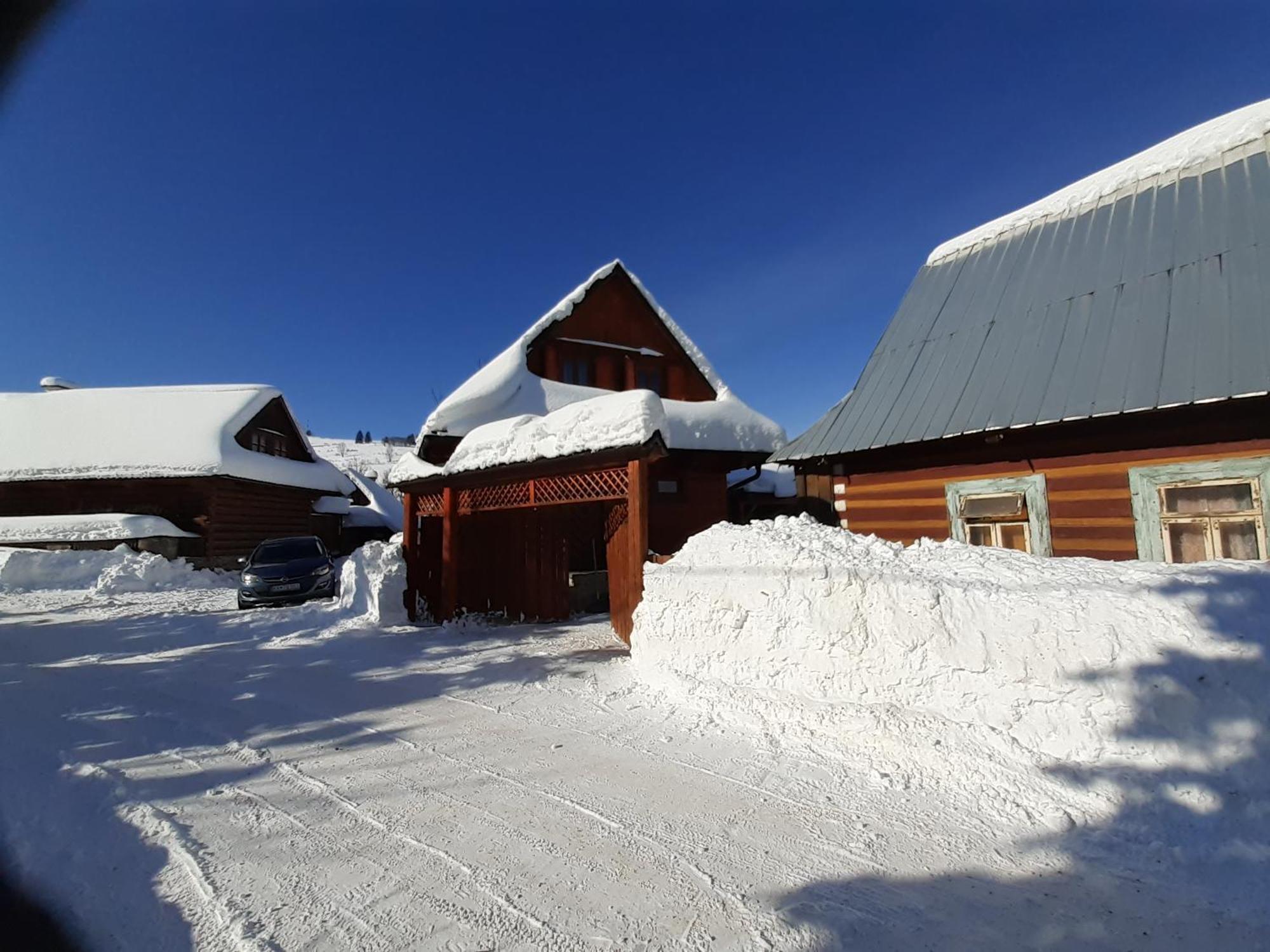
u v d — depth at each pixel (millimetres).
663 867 2863
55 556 17609
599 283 17312
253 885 2779
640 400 7125
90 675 7270
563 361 16812
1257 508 5648
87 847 3174
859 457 8508
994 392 7152
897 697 4078
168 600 15391
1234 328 5758
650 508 14516
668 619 5723
